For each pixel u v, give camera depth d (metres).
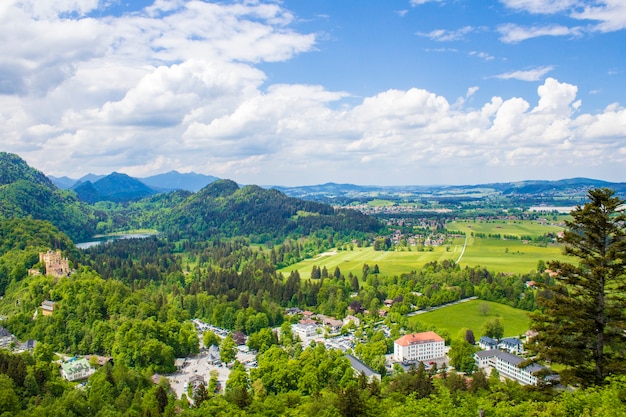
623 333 78.19
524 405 74.94
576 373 78.94
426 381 148.12
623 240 75.69
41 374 151.25
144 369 192.88
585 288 80.38
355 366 189.75
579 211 79.94
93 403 145.00
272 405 137.88
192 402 168.62
